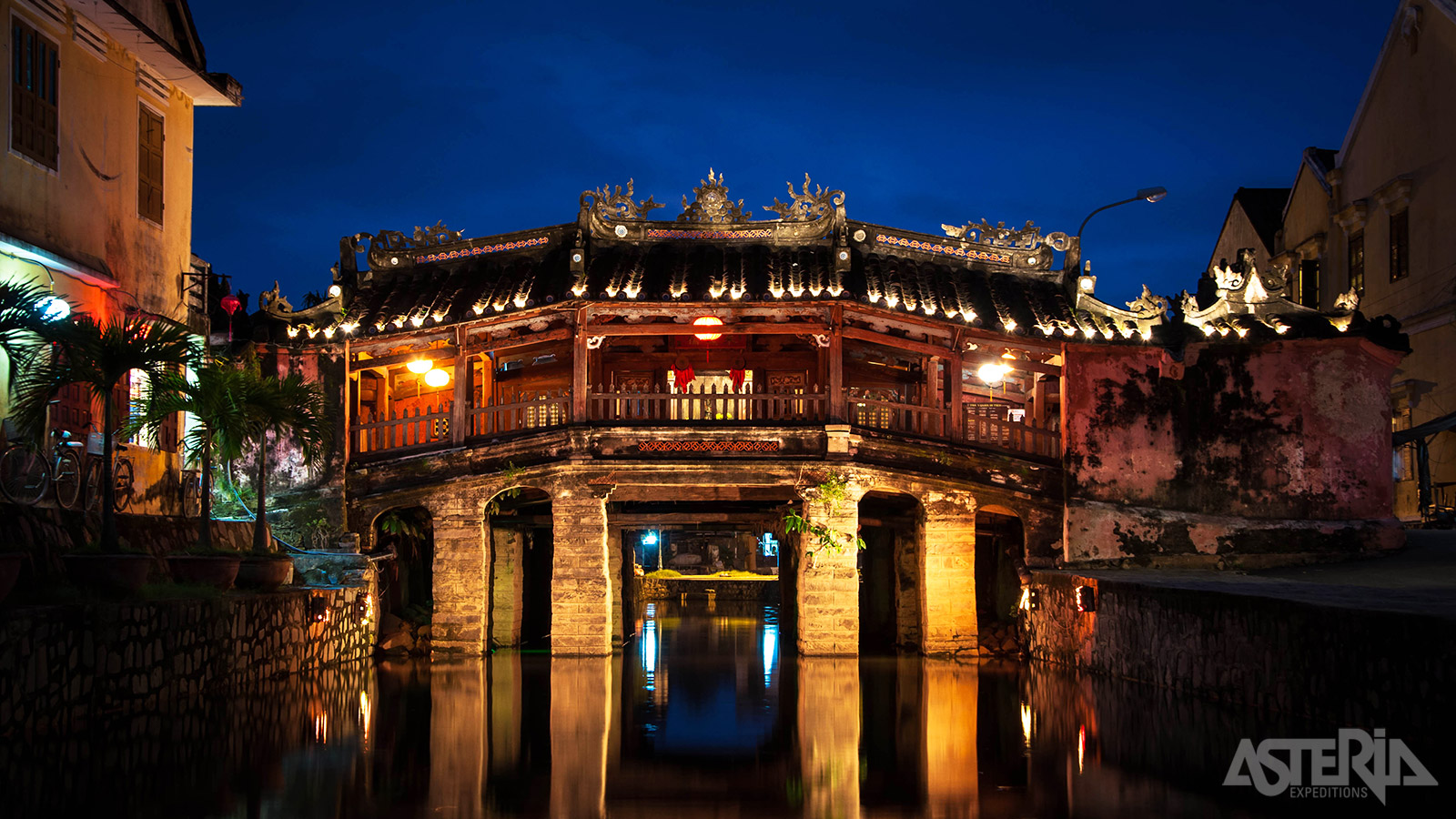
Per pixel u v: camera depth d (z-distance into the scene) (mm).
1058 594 20750
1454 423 25094
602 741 13398
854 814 9750
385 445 25594
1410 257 28766
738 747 13008
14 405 16156
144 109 21266
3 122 17156
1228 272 23672
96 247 19547
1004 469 23172
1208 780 10664
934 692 17531
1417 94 28656
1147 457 23109
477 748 12828
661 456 22375
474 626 23250
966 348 23672
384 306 24859
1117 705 15242
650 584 50844
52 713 12164
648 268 23578
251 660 17141
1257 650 13609
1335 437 22625
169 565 16781
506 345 23703
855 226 24500
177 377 16391
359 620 22219
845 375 26094
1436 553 21359
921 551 23156
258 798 10062
